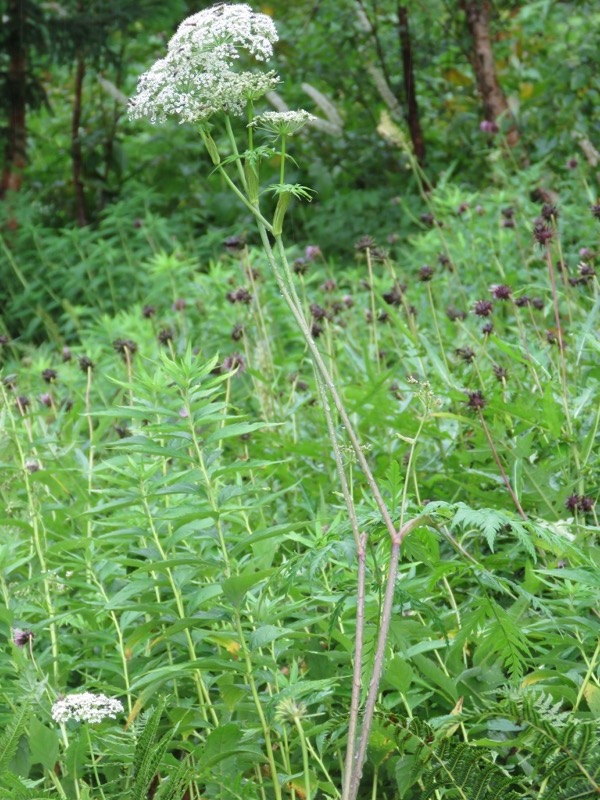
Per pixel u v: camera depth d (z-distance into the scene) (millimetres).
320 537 2297
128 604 2703
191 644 2537
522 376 3896
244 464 2422
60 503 3496
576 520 2881
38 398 4863
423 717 2658
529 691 2148
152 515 2625
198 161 11664
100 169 12961
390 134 7250
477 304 3652
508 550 2984
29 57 11805
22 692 2504
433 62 11664
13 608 2811
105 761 2668
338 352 5113
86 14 11180
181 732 2512
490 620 2545
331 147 10977
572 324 3994
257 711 2408
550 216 4055
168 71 2146
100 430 3562
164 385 2557
